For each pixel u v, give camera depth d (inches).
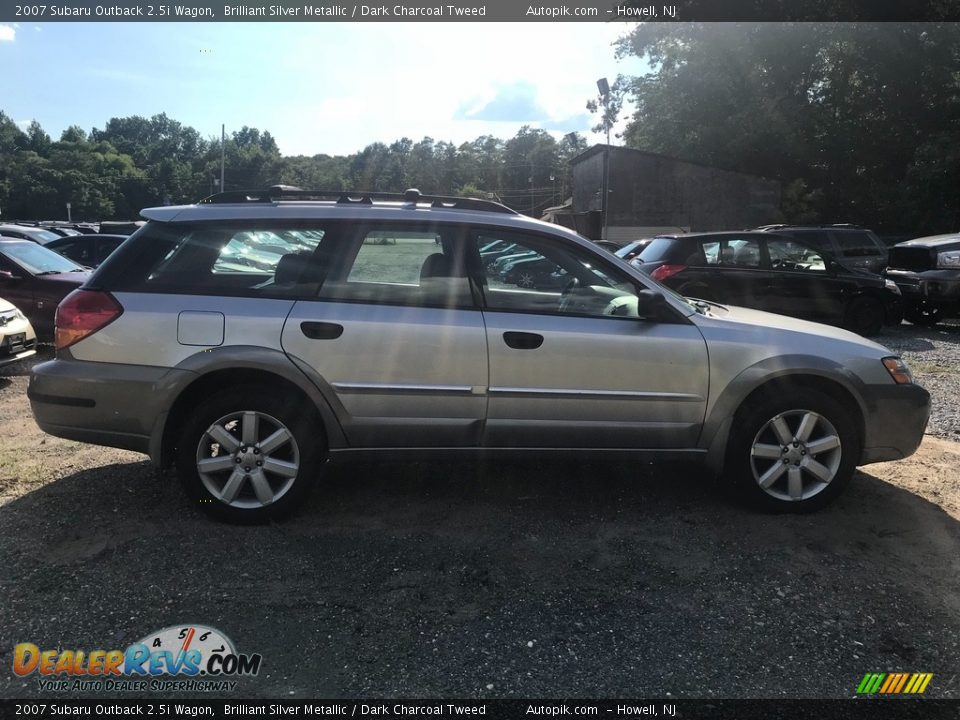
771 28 1155.3
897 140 1180.5
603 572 128.0
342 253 145.5
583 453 148.9
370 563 129.7
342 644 106.1
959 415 238.8
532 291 149.6
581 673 100.6
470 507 155.4
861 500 161.5
